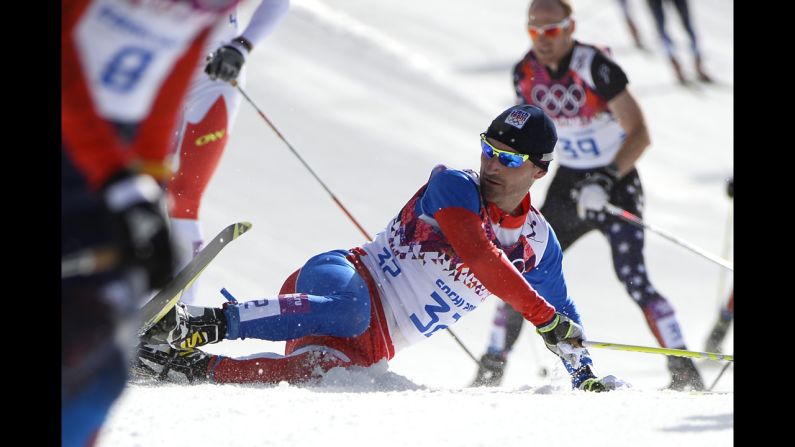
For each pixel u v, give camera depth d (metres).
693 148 44.16
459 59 49.50
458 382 20.67
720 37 60.97
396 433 9.40
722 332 22.86
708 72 54.06
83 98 6.51
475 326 26.06
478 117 41.84
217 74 17.00
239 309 13.22
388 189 33.19
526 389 14.07
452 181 13.27
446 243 13.83
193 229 17.16
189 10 6.81
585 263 31.02
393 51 46.50
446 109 42.00
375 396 11.45
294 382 13.26
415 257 13.96
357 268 14.13
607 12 61.47
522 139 13.13
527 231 13.95
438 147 37.75
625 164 20.52
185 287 12.38
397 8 54.97
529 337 26.64
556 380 14.80
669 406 10.69
